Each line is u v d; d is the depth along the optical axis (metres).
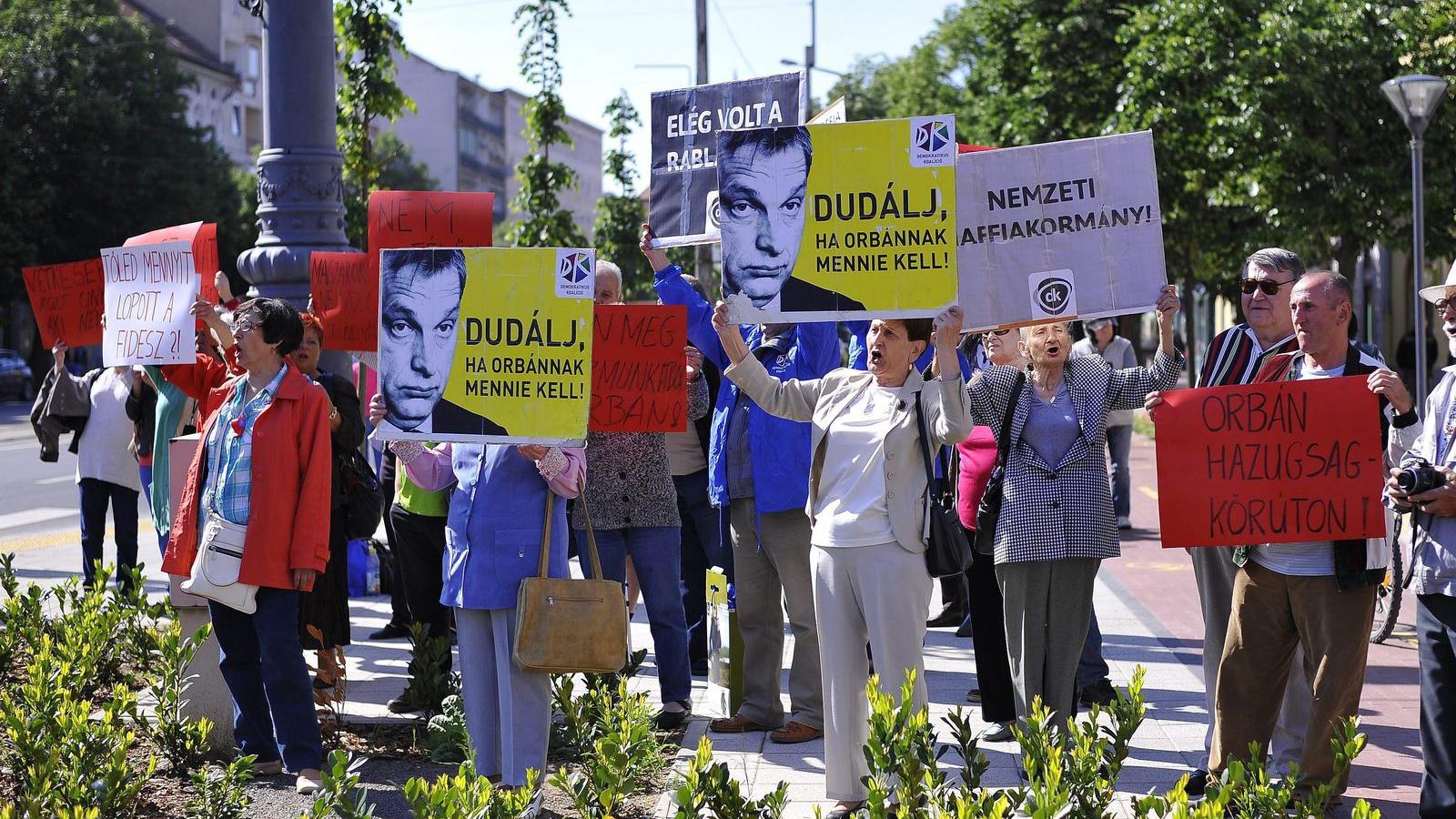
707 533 8.03
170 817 5.43
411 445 5.72
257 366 5.92
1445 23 22.16
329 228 8.46
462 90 105.62
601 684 6.49
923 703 5.44
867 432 5.47
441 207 7.59
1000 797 4.32
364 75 12.27
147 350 6.86
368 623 9.59
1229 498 5.23
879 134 5.23
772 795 4.54
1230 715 5.44
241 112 79.81
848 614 5.50
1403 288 34.00
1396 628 9.12
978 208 5.52
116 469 10.02
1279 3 23.75
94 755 5.28
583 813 4.96
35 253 47.28
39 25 47.84
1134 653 8.55
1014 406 5.88
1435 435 4.99
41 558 12.76
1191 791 5.74
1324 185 23.11
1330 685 5.21
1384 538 5.19
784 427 6.61
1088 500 5.75
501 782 5.78
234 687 6.05
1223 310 45.56
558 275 5.46
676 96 7.33
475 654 5.75
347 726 6.87
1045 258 5.52
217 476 5.86
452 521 5.71
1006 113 28.53
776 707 6.96
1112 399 5.82
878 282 5.26
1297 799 5.12
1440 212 22.94
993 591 6.59
